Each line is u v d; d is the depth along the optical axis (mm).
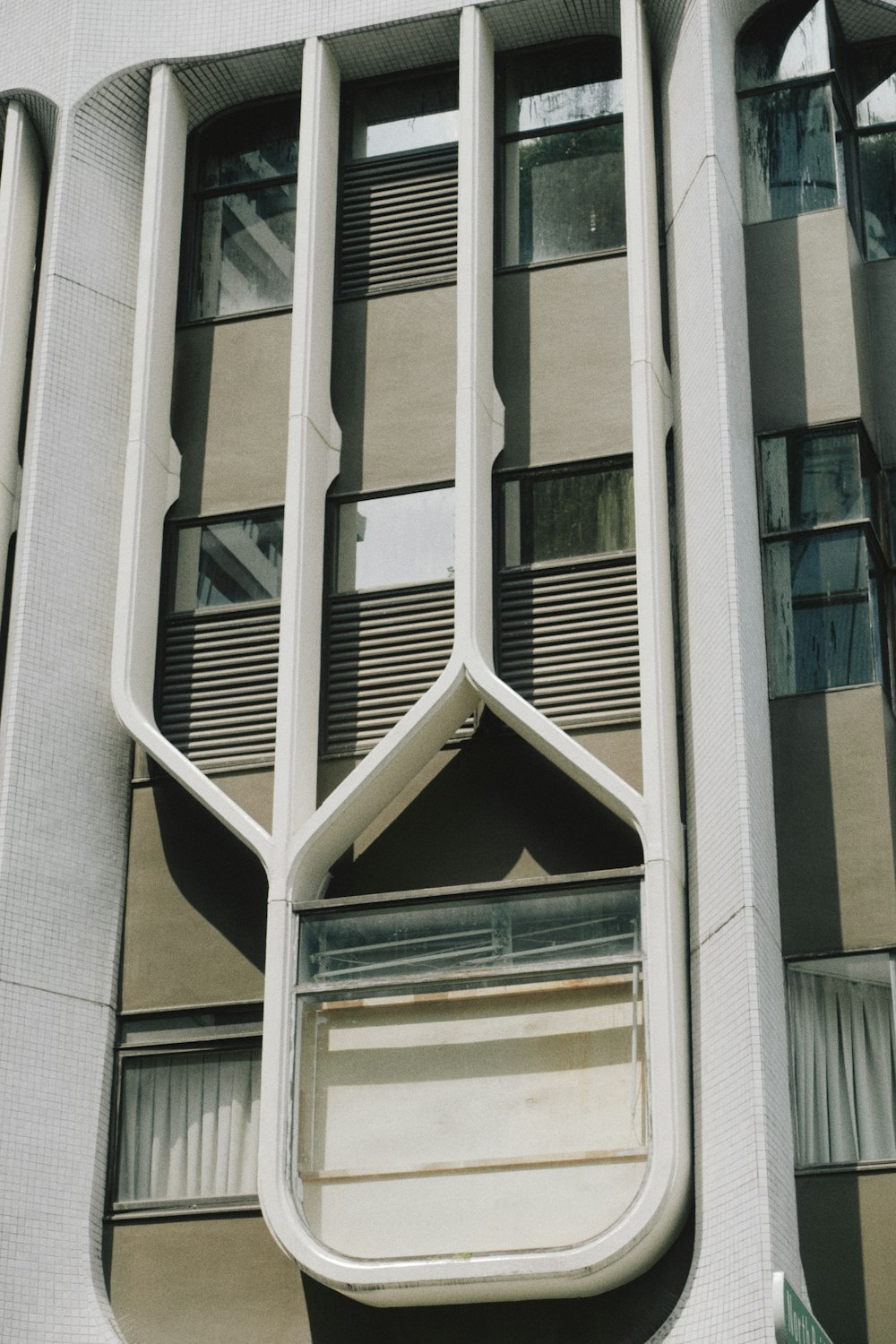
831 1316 14828
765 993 15273
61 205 19969
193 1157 17016
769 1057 15055
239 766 18047
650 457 17438
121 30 20672
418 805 17500
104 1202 16953
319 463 18656
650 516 17234
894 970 15906
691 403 17859
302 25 20281
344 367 19297
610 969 15805
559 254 19375
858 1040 15766
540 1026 15844
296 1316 16094
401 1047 16031
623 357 18625
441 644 17969
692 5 19141
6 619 19203
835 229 18609
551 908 16141
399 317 19375
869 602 17078
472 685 17203
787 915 16188
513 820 17266
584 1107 15508
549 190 19719
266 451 19234
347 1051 16109
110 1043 17422
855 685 16828
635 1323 15289
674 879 16094
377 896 16469
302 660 17625
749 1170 14594
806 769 16641
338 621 18297
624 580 17750
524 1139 15523
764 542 17578
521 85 20281
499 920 16203
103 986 17578
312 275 19062
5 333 20047
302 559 17953
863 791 16453
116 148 20594
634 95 18922
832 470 17672
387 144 20344
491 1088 15750
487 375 18562
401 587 18281
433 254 19625
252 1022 17344
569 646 17625
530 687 17562
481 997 16031
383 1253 15383
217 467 19312
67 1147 16859
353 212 20031
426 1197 15516
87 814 17969
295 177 20609
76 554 18781
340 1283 15234
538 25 20047
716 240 17922
